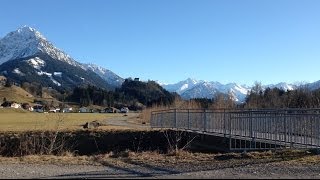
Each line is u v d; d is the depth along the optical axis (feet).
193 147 97.76
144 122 206.69
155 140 115.85
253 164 54.24
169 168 53.11
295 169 48.93
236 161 57.62
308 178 38.60
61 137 112.88
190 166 54.54
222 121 85.40
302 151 61.87
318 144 59.52
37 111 497.05
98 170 52.54
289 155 60.08
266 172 46.50
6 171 52.01
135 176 45.73
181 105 211.82
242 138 76.07
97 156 69.87
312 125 60.85
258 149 70.74
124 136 117.91
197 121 100.68
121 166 56.65
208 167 52.95
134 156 67.62
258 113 71.77
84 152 113.70
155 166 55.62
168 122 124.77
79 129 120.98
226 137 81.46
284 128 65.62
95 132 118.32
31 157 68.64
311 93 203.92
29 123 173.06
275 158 58.54
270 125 68.69
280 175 43.11
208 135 91.09
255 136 72.23
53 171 51.83
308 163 53.88
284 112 67.67
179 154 67.51
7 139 107.65
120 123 193.06
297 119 63.62
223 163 56.18
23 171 52.03
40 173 49.65
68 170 52.95
